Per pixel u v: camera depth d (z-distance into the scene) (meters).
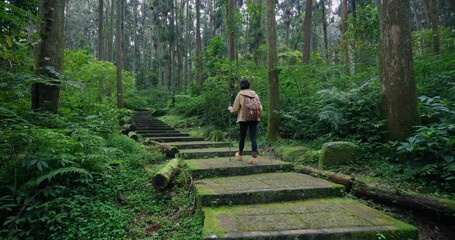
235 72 11.51
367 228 2.77
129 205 3.94
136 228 3.30
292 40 24.48
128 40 38.53
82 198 3.65
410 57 5.09
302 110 7.86
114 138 6.59
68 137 3.96
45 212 3.21
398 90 5.05
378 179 4.38
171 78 29.11
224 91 11.49
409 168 4.36
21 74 4.26
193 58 16.86
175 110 17.09
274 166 5.09
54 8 4.73
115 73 15.05
